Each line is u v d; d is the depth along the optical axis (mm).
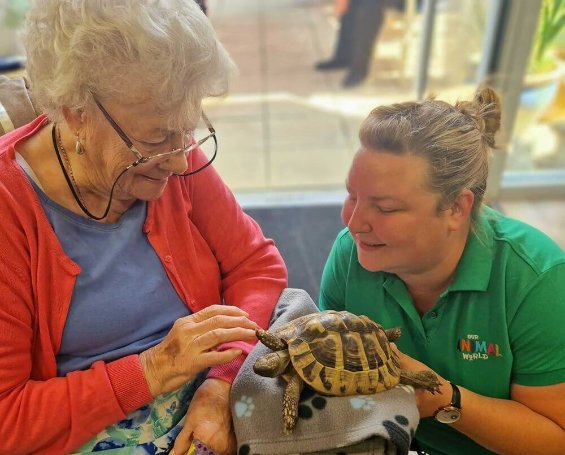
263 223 2691
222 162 3199
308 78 4027
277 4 5199
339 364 879
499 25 2469
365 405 877
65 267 951
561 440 1022
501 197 2891
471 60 2771
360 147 954
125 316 1002
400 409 879
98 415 918
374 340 921
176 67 825
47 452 934
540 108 2764
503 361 1028
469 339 1038
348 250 1149
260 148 3320
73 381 928
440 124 913
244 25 4855
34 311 946
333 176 3064
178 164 936
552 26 2498
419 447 1231
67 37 804
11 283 907
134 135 871
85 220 982
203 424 959
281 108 3709
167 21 813
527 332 988
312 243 2531
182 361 928
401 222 920
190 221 1153
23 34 859
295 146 3318
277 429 896
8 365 904
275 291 1188
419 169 894
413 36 3543
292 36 4637
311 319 933
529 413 1026
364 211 940
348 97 3828
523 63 2533
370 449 867
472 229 1021
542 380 1006
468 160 920
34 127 997
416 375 948
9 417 898
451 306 1037
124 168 912
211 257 1183
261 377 959
